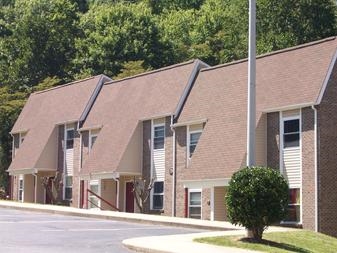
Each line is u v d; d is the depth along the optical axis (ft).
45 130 160.35
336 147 102.94
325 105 102.53
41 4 265.34
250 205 65.57
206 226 91.61
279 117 107.04
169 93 130.82
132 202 132.77
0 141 189.16
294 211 103.35
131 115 135.85
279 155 106.22
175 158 123.65
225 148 111.14
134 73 203.00
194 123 120.88
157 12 314.35
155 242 66.33
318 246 74.43
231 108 115.55
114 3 315.17
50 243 65.36
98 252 59.47
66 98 163.63
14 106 193.77
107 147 136.77
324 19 193.57
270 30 196.34
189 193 118.83
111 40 232.53
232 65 123.75
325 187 100.83
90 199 139.64
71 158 151.53
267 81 113.60
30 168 155.84
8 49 254.68
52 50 247.50
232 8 227.61
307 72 107.55
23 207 124.36
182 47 244.83
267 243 67.87
